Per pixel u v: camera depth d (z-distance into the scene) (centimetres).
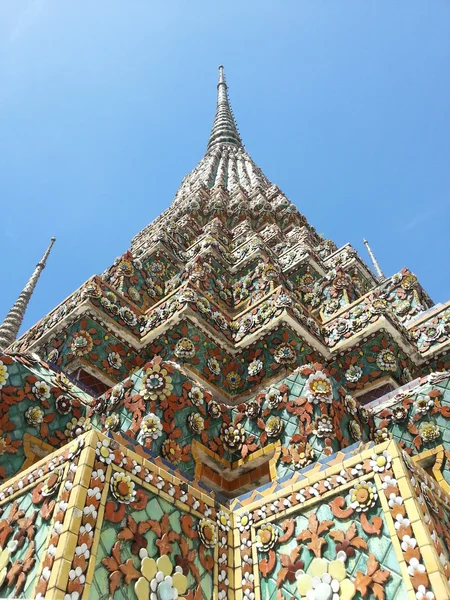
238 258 1952
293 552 543
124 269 1491
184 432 741
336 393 786
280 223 2712
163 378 757
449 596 420
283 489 596
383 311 1186
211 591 537
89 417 777
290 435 755
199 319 1173
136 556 485
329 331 1252
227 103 6234
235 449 798
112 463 518
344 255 2025
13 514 527
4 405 726
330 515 539
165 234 2006
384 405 873
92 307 1161
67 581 421
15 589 454
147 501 529
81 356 1110
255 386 1129
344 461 562
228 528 600
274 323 1176
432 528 482
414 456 777
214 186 3244
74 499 468
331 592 494
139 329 1226
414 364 1203
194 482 600
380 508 507
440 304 1259
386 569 471
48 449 738
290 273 1888
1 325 1789
